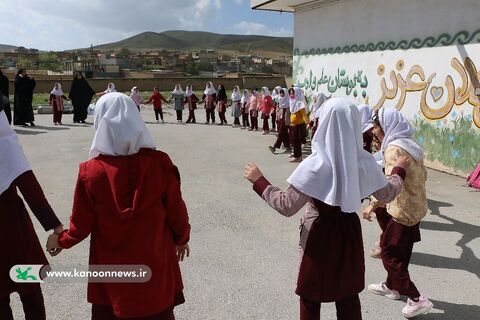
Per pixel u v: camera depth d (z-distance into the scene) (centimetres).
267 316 359
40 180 786
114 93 237
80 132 1421
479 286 419
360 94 1148
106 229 227
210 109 1867
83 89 1728
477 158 837
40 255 280
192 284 412
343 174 245
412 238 356
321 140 252
